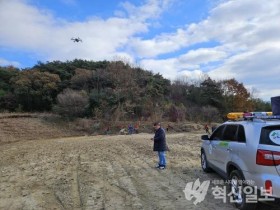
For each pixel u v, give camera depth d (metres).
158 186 8.82
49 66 66.00
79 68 66.94
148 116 51.44
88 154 16.41
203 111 58.28
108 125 44.72
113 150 18.02
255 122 6.59
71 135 40.66
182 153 15.68
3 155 17.58
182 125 45.38
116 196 7.97
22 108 53.88
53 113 48.06
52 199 7.90
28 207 7.25
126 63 64.31
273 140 5.89
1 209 7.15
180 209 6.80
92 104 48.91
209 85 69.12
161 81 68.56
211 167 9.41
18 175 11.03
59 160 14.41
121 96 51.72
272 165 5.70
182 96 66.81
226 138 7.93
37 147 22.17
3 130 37.03
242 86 69.69
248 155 6.22
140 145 20.73
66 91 51.91
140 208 6.95
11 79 59.62
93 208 7.06
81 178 10.22
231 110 67.00
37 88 55.56
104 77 58.59
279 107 7.68
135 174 10.59
